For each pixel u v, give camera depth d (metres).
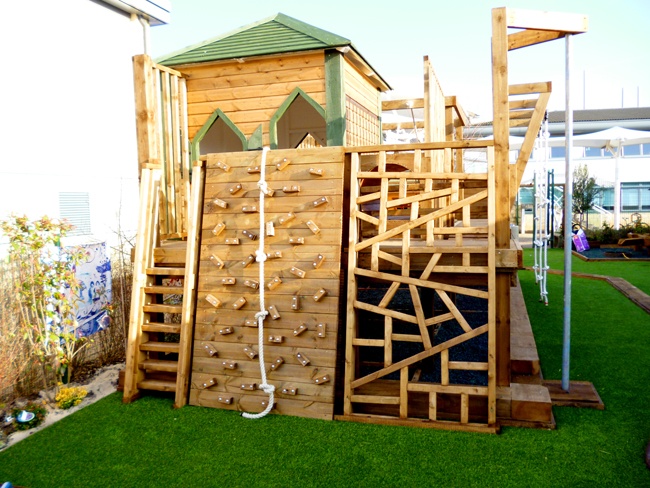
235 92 7.18
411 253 4.71
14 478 3.64
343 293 5.17
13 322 5.12
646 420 4.27
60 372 5.48
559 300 9.57
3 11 7.07
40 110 7.57
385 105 9.66
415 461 3.70
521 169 9.41
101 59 8.67
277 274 4.82
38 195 7.48
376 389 4.62
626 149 27.12
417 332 6.91
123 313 6.58
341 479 3.49
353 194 4.79
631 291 9.73
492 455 3.75
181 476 3.60
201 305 5.02
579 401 4.60
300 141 10.88
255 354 4.73
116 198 8.93
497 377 4.52
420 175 4.65
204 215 5.19
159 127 6.07
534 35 5.07
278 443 4.04
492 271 4.32
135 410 4.80
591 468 3.54
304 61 6.93
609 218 23.91
